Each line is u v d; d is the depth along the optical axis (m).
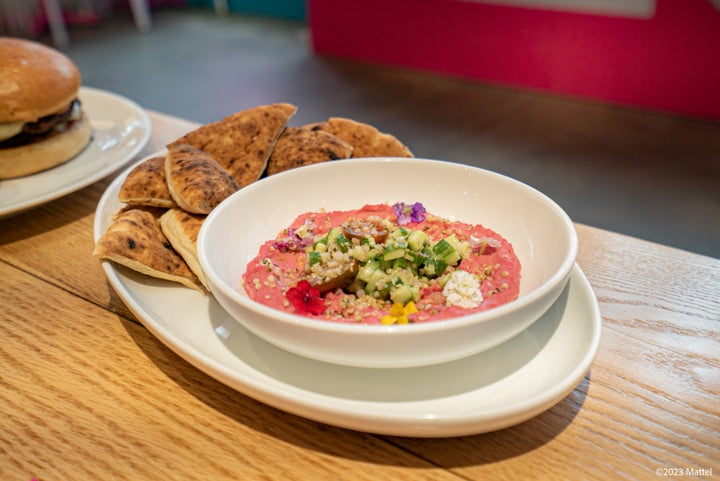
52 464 0.64
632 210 2.66
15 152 1.20
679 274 0.90
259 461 0.64
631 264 0.93
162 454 0.65
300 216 0.94
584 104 3.63
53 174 1.25
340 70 4.30
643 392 0.71
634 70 3.44
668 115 3.45
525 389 0.68
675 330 0.80
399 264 0.78
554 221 0.81
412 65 4.25
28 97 1.20
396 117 3.55
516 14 3.66
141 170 0.99
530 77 3.81
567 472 0.62
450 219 0.94
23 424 0.69
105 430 0.68
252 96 3.90
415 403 0.67
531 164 3.03
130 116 1.45
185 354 0.69
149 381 0.74
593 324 0.71
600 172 2.94
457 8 3.85
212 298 0.85
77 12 5.50
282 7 5.57
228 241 0.84
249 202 0.89
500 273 0.79
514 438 0.66
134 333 0.82
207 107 3.78
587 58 3.55
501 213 0.90
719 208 2.66
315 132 1.09
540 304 0.66
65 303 0.89
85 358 0.78
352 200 0.97
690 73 3.29
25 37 5.16
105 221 0.98
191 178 0.91
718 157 3.04
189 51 4.81
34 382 0.74
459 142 3.25
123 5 5.93
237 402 0.71
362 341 0.61
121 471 0.63
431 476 0.62
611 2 3.32
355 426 0.62
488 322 0.62
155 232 0.91
